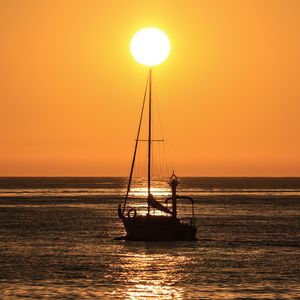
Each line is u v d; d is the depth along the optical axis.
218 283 179.38
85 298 162.38
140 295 165.88
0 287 173.25
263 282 180.50
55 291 169.12
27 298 162.00
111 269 199.25
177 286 175.75
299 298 163.25
